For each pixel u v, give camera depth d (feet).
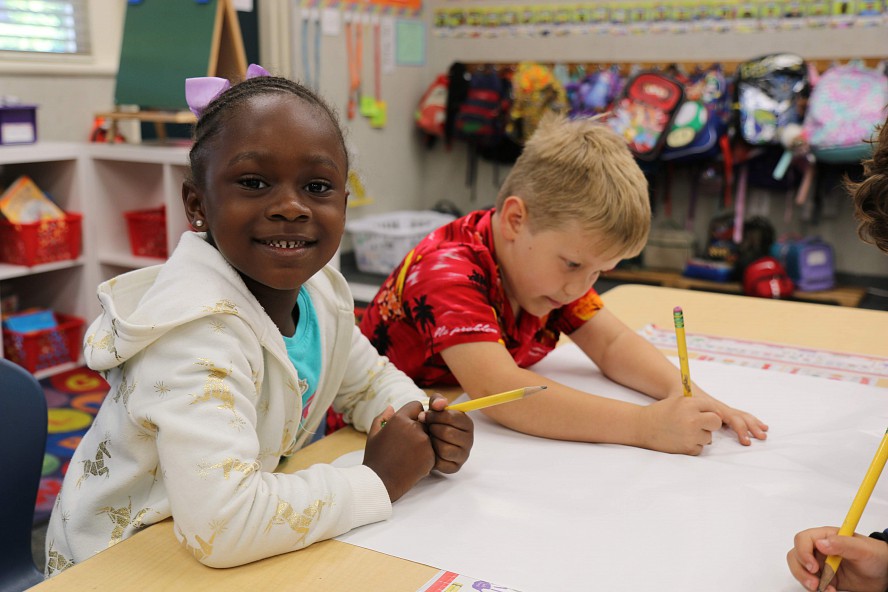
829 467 2.81
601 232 3.17
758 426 3.13
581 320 3.89
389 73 13.21
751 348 4.19
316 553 2.25
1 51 9.03
